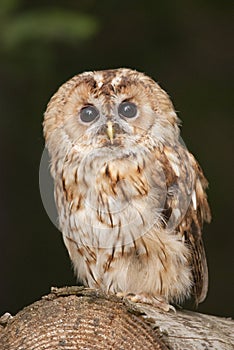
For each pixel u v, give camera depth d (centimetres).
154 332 1101
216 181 2627
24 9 2306
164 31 2578
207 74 2622
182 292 1438
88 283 1477
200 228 1495
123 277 1421
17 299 2533
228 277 2634
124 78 1440
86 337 1101
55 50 2328
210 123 2602
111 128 1409
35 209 2584
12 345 1111
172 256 1413
